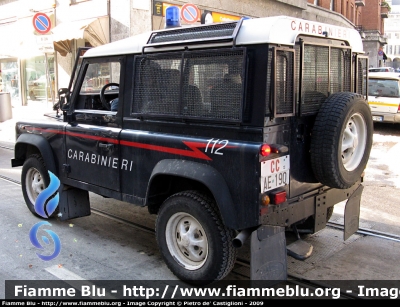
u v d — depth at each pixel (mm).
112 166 4426
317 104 3822
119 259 4434
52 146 5219
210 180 3488
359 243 4785
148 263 4336
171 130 3904
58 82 16266
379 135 12164
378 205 6188
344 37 4184
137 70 4129
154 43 4016
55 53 16031
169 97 3875
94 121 4688
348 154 3883
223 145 3432
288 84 3457
